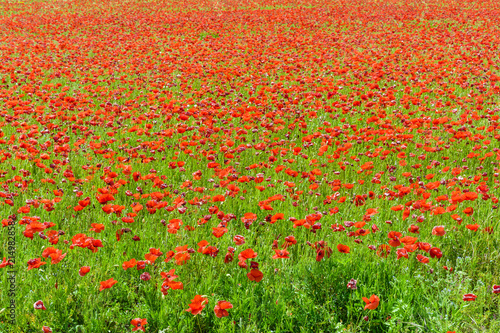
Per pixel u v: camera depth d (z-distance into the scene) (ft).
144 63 44.98
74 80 38.11
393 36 60.18
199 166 21.12
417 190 16.55
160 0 112.68
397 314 11.53
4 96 31.37
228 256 11.85
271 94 32.30
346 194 17.99
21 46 55.01
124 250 13.88
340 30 71.61
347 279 12.64
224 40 61.57
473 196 14.26
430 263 13.41
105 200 14.44
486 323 11.68
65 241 13.47
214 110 27.71
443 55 46.73
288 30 74.43
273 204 17.15
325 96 34.06
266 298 11.95
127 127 26.99
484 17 75.51
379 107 29.43
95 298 11.69
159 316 11.21
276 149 20.30
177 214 15.87
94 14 91.56
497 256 13.73
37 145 23.20
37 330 10.91
